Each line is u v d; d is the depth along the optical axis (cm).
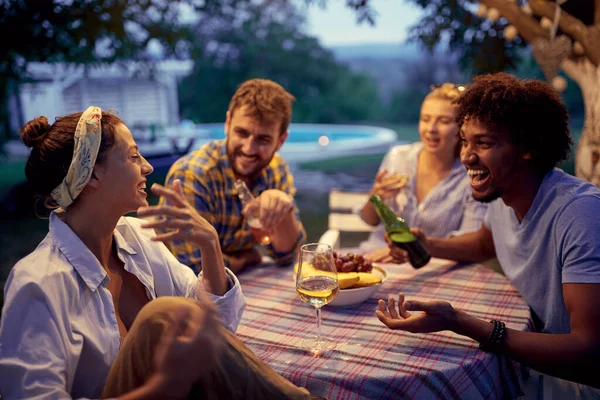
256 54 2070
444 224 258
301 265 143
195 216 138
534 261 166
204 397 111
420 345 142
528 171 162
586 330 140
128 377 109
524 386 160
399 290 182
